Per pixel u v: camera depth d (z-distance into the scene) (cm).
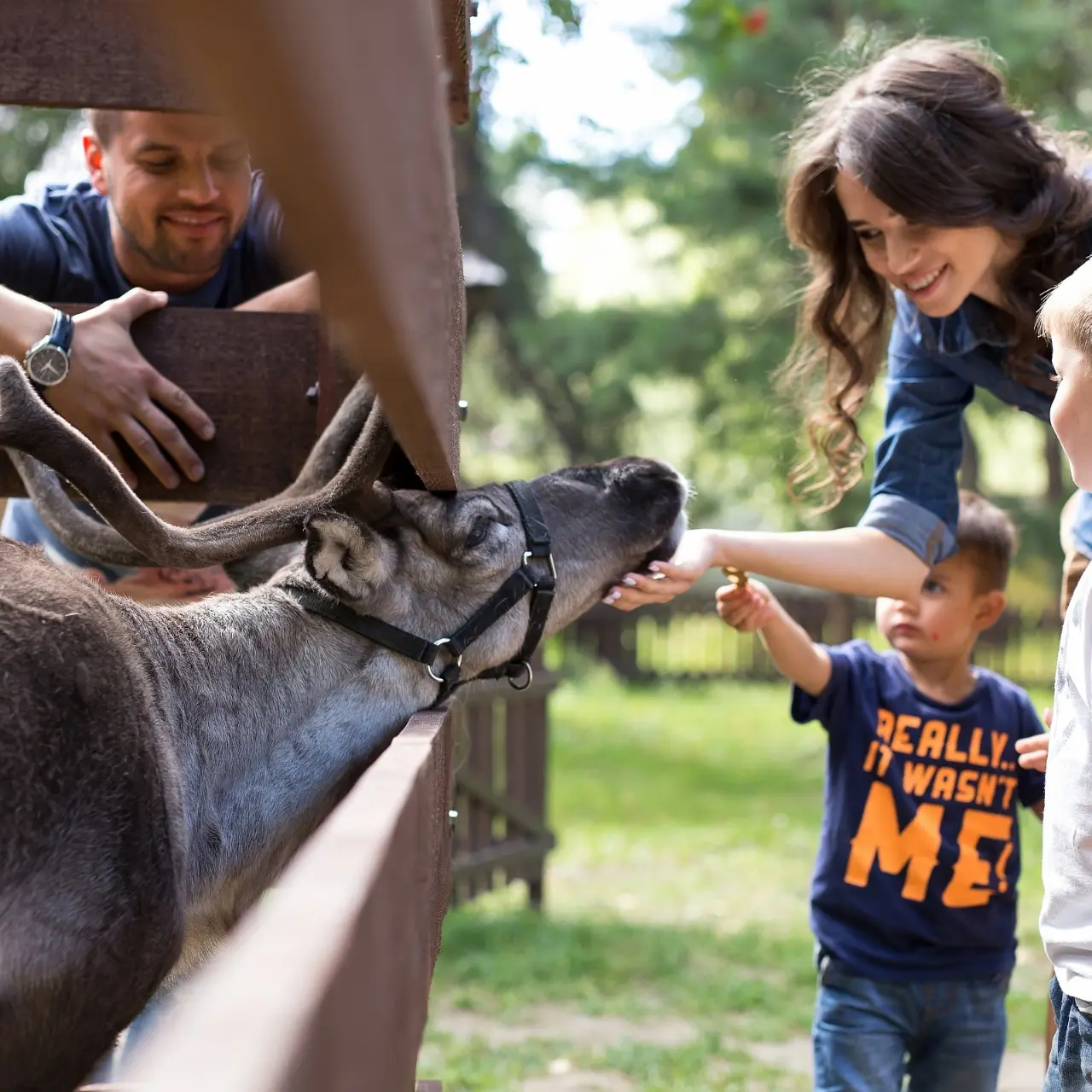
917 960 347
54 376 295
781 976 669
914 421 356
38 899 205
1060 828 247
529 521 302
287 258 347
